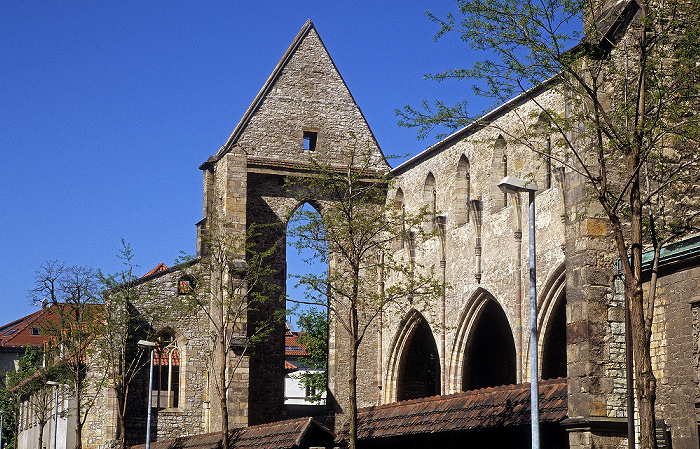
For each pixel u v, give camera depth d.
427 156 47.22
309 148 54.12
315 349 61.66
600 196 20.94
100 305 50.12
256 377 48.75
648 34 25.30
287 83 52.69
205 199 52.81
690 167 27.14
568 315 27.44
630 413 22.27
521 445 27.94
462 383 43.62
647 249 26.52
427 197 47.34
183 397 50.97
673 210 26.95
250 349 47.31
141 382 50.91
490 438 28.91
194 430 50.88
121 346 48.94
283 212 50.62
